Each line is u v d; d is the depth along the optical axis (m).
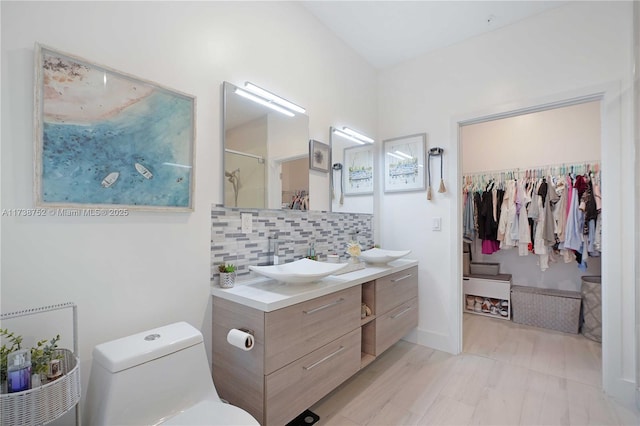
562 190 3.26
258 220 2.00
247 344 1.35
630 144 2.00
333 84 2.64
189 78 1.63
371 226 3.10
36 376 0.91
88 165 1.26
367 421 1.75
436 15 2.40
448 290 2.73
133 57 1.41
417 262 2.83
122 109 1.36
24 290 1.12
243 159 1.89
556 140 3.64
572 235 3.11
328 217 2.58
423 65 2.96
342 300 1.85
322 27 2.53
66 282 1.21
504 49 2.52
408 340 2.94
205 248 1.69
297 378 1.54
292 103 2.15
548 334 3.12
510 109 2.47
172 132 1.54
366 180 3.04
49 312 1.17
